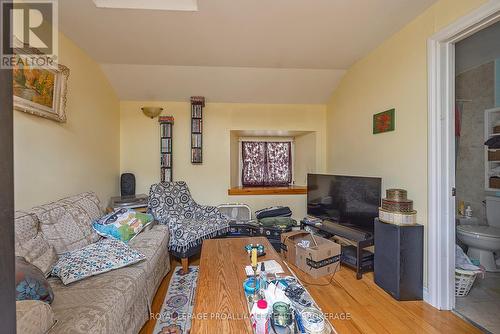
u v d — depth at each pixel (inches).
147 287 66.4
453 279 69.3
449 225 68.8
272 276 55.7
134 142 134.4
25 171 64.1
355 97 111.2
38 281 39.8
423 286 73.0
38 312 31.4
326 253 87.3
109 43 89.2
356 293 76.3
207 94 132.8
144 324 64.3
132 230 82.6
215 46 92.9
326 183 111.8
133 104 134.3
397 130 84.3
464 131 105.8
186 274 93.7
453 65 68.8
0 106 17.0
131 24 76.7
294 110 143.9
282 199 143.7
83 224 73.0
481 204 101.0
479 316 65.7
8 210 17.7
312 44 91.9
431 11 69.6
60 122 78.5
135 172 134.7
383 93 91.3
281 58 104.6
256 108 141.7
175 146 136.7
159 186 115.5
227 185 140.6
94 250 62.7
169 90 128.2
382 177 92.2
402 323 62.7
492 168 98.1
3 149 17.3
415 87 76.0
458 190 107.3
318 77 123.0
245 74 119.4
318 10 70.1
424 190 73.2
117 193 129.0
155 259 73.2
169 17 73.0
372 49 96.7
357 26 79.4
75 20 74.0
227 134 140.2
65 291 49.3
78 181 90.3
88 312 42.9
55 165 76.5
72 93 86.5
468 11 59.3
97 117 106.3
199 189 138.7
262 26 78.5
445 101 68.3
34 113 65.8
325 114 145.5
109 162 119.1
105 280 54.1
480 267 78.7
